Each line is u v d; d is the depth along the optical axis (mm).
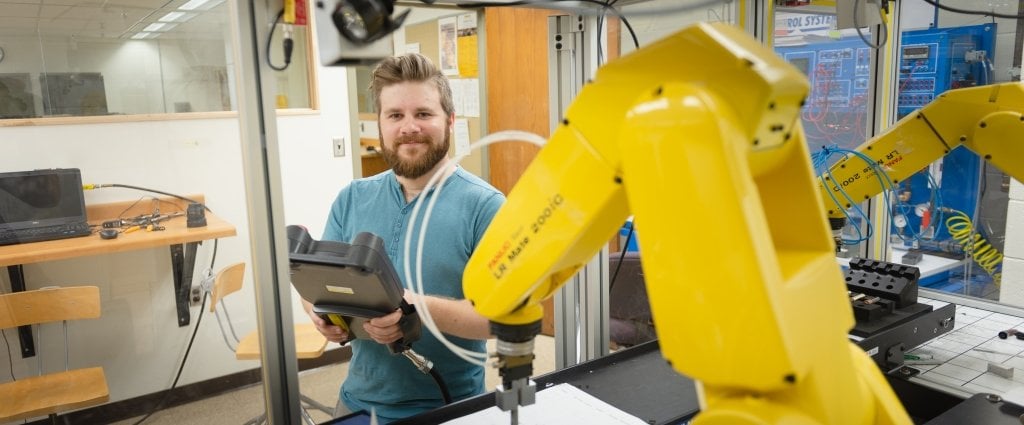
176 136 3281
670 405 1157
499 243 684
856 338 1462
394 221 1607
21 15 2994
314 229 3779
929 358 1562
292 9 819
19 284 2959
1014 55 2752
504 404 791
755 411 507
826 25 2744
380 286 1092
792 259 592
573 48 1445
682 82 508
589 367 1304
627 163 517
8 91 3027
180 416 3248
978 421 1092
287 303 917
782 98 524
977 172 2787
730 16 1859
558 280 736
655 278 509
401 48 4734
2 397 2510
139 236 2990
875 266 1797
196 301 3387
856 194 1620
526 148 3727
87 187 3115
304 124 3664
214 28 3369
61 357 3129
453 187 1584
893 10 2074
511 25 3666
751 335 469
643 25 2037
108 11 3137
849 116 2727
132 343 3285
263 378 933
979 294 2783
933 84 2924
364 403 1564
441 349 1509
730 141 467
